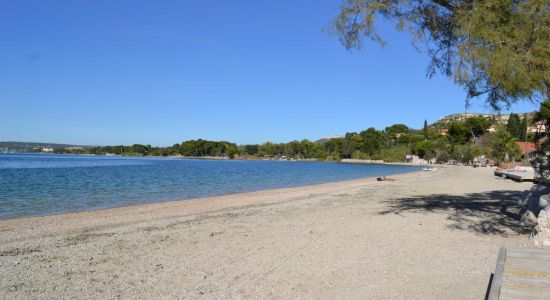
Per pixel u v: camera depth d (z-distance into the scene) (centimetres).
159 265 786
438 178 3978
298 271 732
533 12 840
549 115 1045
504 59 825
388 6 1059
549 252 544
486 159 9325
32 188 3123
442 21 1105
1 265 802
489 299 397
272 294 616
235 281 682
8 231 1240
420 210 1497
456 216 1327
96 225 1345
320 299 593
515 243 920
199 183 3825
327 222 1260
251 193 2664
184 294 621
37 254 895
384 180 3894
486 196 2005
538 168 1175
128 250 921
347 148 14962
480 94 1097
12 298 609
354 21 1066
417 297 594
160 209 1802
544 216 897
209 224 1273
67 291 640
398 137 15938
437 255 829
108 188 3177
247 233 1102
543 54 824
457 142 12556
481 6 890
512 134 9956
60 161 11106
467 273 704
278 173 6269
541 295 402
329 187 3084
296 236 1045
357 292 619
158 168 7375
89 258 852
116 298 607
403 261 788
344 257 824
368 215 1397
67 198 2438
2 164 8406
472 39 892
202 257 845
